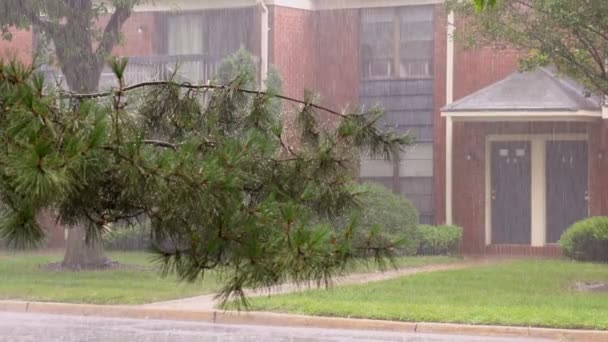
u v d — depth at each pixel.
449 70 29.64
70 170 4.84
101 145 5.02
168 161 5.32
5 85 5.14
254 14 29.81
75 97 5.98
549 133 28.92
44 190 4.61
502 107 27.73
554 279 22.19
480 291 19.92
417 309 16.89
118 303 18.30
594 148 28.38
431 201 29.91
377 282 21.42
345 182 6.51
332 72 30.50
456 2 21.92
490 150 29.53
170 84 6.63
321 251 5.36
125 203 5.59
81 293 19.31
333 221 6.47
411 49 30.06
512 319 15.85
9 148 4.87
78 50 23.09
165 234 5.64
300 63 30.31
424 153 29.98
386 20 30.22
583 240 26.75
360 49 30.38
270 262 5.43
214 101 6.75
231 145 5.93
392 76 30.20
